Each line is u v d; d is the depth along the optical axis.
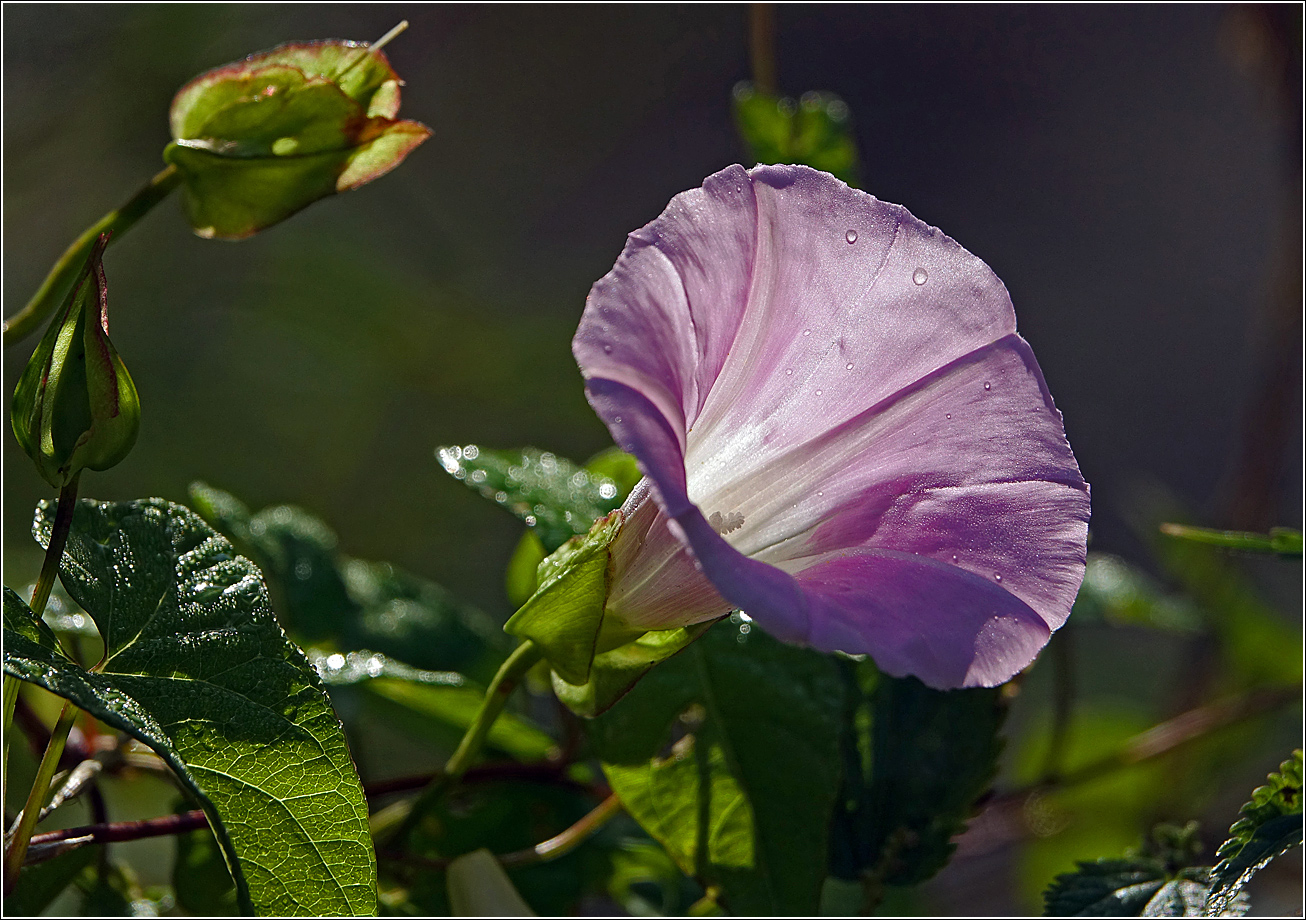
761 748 0.62
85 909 0.61
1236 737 0.77
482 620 0.67
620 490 0.65
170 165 0.61
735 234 0.59
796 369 0.60
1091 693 1.07
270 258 1.18
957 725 0.63
